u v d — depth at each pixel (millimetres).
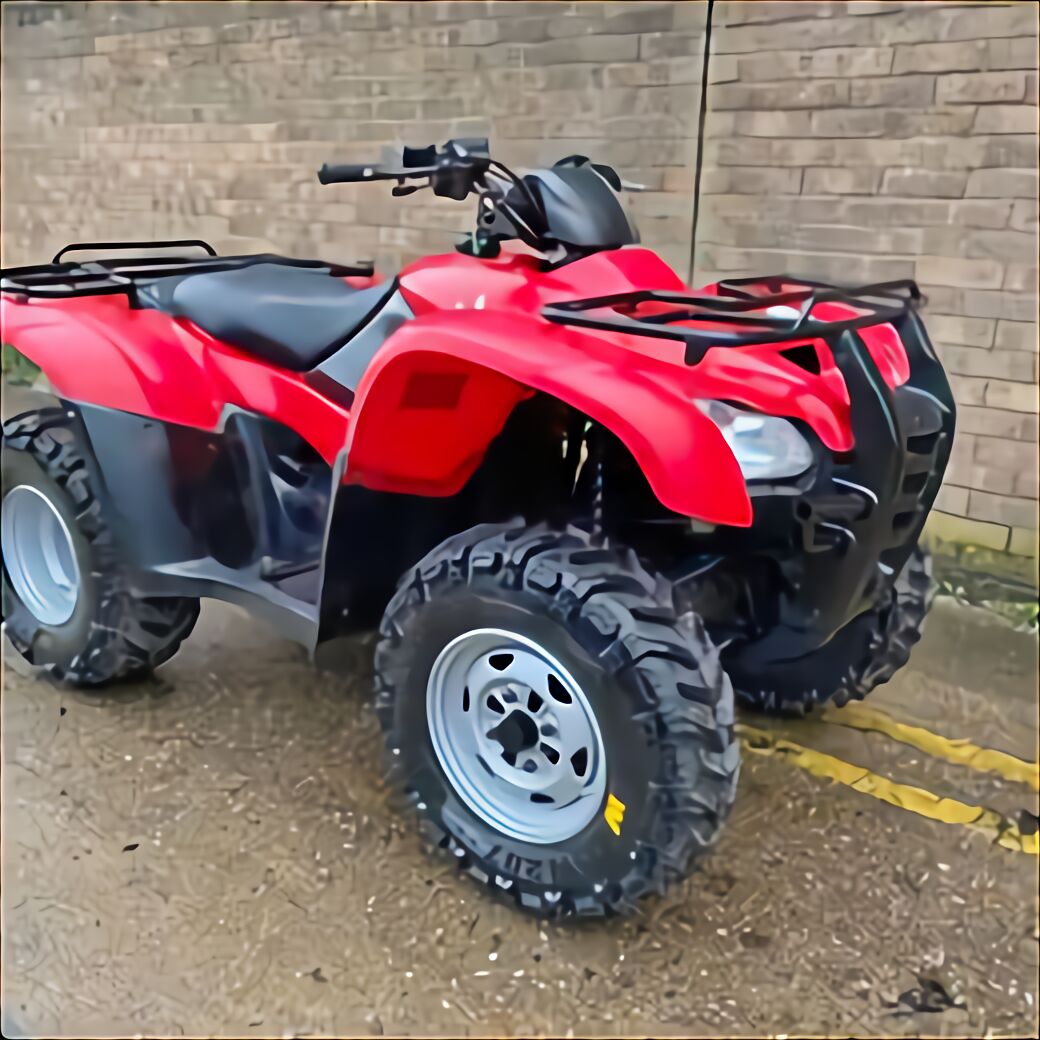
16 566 1993
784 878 1482
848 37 2578
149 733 1810
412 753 1472
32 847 1516
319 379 1665
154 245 2238
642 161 2869
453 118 3154
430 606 1377
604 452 1434
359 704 1904
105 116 3840
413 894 1434
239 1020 1230
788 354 1486
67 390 1806
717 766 1233
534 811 1396
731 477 1190
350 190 3271
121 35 3723
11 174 4008
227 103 3572
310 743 1782
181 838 1540
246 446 1771
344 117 3361
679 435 1172
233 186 3611
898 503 1412
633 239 1625
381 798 1630
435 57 3156
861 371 1350
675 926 1389
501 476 1528
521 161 2154
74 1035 1201
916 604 1752
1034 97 2393
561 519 1436
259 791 1648
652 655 1222
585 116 2936
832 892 1460
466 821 1441
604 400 1181
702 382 1286
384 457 1404
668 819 1236
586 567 1265
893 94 2557
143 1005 1247
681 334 1169
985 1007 1269
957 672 2070
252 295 1752
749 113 2729
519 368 1219
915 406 1475
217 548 1784
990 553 2541
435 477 1453
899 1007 1269
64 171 3965
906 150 2568
